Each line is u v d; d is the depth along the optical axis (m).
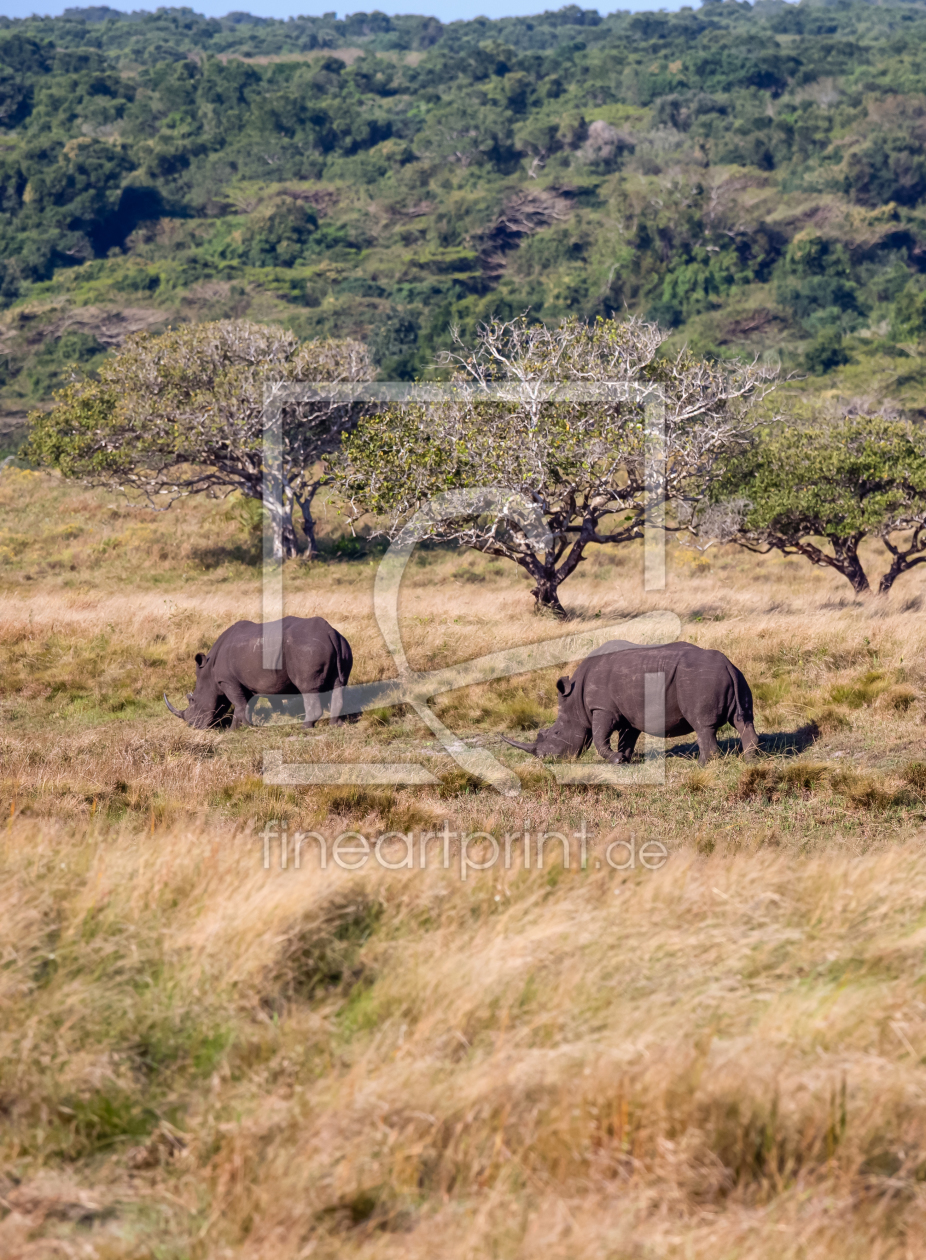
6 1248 4.72
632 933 7.16
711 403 27.06
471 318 103.81
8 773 13.80
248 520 41.94
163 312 128.12
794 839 10.84
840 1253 4.48
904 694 15.93
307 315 119.88
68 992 6.41
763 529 29.03
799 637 19.78
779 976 6.86
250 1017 6.47
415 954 7.04
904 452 28.56
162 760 15.13
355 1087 5.54
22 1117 5.59
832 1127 5.11
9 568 37.97
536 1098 5.46
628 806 12.62
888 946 7.02
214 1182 5.15
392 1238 4.75
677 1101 5.31
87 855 8.65
